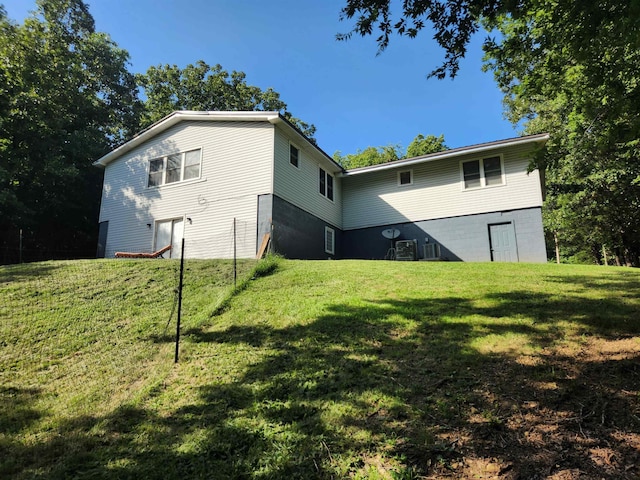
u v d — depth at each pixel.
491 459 2.54
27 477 2.77
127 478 2.70
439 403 3.21
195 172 14.38
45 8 21.88
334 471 2.57
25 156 17.64
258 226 12.70
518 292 6.21
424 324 4.96
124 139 24.44
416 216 16.16
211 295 7.15
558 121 19.69
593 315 4.78
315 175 15.94
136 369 4.56
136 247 14.91
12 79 16.44
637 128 4.50
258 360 4.43
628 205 18.73
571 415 2.89
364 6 5.10
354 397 3.45
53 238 21.00
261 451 2.86
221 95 28.44
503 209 14.52
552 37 5.07
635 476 2.28
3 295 7.24
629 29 3.69
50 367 4.75
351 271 8.37
